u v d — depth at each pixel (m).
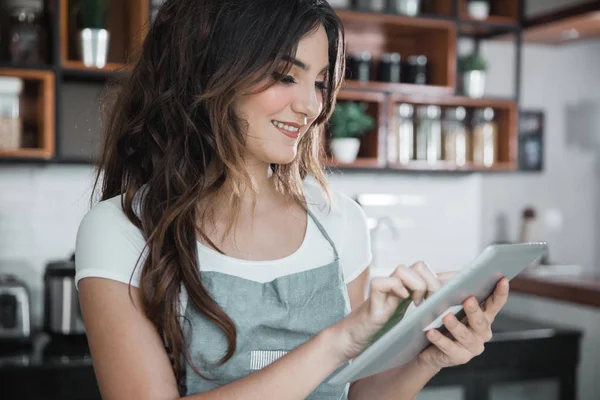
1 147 2.73
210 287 1.21
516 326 3.12
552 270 3.88
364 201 3.56
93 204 1.36
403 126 3.36
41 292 3.04
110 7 3.02
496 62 3.90
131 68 1.44
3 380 2.35
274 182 1.35
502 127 3.58
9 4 2.84
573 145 4.20
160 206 1.20
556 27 3.49
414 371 1.23
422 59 3.41
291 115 1.17
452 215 3.75
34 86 2.92
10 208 3.00
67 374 2.40
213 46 1.18
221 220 1.26
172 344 1.16
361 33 3.49
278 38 1.14
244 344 1.21
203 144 1.23
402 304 1.00
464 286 0.93
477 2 3.46
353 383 1.35
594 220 4.25
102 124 1.44
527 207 4.11
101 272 1.14
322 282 1.28
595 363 3.71
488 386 2.92
